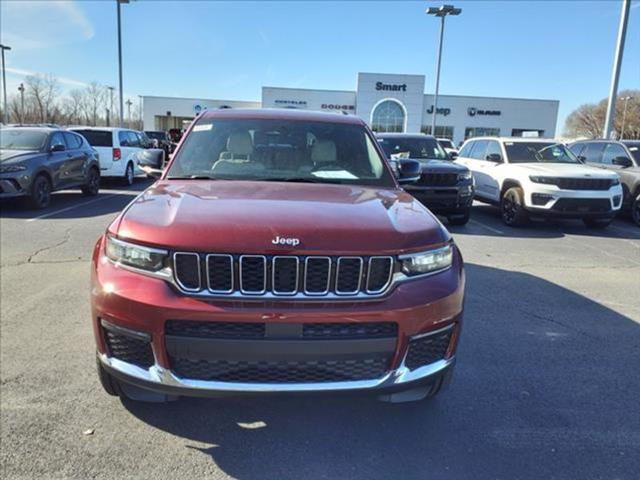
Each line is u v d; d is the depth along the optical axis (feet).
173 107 204.03
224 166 12.01
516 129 193.77
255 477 8.34
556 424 10.05
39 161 34.45
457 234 30.19
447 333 8.77
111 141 51.03
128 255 8.16
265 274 7.77
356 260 7.97
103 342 8.41
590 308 17.03
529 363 12.69
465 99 189.98
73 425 9.48
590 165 37.01
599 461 8.94
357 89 176.14
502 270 21.81
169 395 8.69
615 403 10.90
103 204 38.34
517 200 32.30
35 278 18.44
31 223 29.55
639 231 33.01
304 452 9.00
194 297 7.77
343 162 12.44
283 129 13.07
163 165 13.46
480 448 9.22
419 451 9.10
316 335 7.81
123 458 8.65
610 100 53.21
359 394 8.13
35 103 191.62
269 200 9.39
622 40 51.42
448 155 35.63
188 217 8.34
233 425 9.71
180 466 8.52
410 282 8.30
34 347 12.68
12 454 8.61
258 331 7.74
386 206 9.70
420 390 9.05
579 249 26.78
